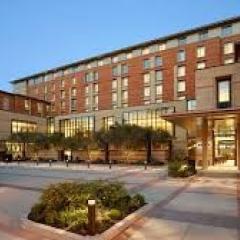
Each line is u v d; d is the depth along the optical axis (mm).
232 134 33156
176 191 16812
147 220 10305
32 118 73250
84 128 67688
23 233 9141
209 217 10719
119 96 76875
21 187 19219
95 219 8672
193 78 66625
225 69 31750
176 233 8906
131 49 76438
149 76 72625
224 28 65688
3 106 69750
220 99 31938
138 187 18625
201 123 29688
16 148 66375
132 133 48375
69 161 57906
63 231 8656
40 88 95750
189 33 68625
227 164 33125
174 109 57000
